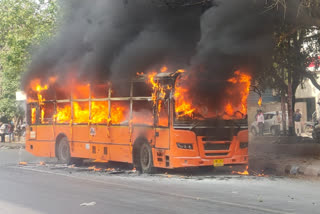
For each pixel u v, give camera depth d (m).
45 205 8.91
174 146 12.98
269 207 8.70
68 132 17.12
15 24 27.48
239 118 13.73
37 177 13.44
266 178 13.04
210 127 13.26
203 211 8.27
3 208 8.64
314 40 22.72
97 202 9.22
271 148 20.84
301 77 26.05
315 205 8.92
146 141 14.05
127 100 14.66
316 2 13.96
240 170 15.08
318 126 24.11
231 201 9.34
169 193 10.27
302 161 16.06
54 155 17.80
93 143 15.95
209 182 12.25
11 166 16.81
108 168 15.92
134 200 9.41
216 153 13.31
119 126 14.92
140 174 13.96
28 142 19.19
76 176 13.68
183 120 13.05
